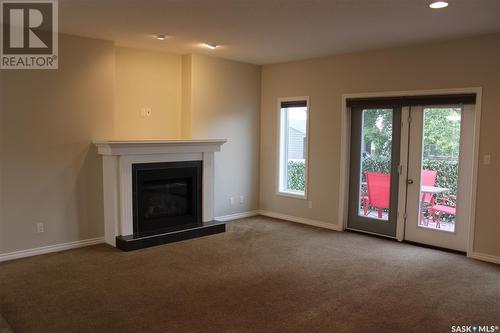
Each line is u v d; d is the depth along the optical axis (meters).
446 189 5.04
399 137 5.42
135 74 5.69
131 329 3.00
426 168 5.21
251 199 7.05
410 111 5.28
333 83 6.01
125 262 4.49
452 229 5.02
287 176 6.89
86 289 3.72
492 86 4.54
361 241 5.44
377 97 5.50
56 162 4.83
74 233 5.02
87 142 5.06
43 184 4.75
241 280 3.99
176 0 3.54
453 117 4.93
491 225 4.62
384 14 3.87
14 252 4.59
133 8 3.78
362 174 5.88
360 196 5.92
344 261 4.59
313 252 4.93
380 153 5.65
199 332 2.96
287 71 6.61
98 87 5.11
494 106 4.54
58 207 4.88
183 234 5.40
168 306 3.39
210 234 5.70
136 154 5.08
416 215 5.32
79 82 4.95
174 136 6.18
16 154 4.54
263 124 7.03
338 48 5.45
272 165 6.95
